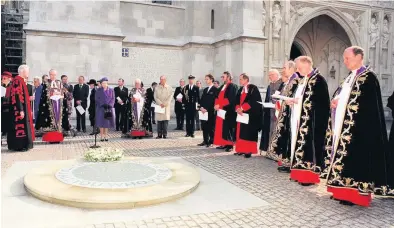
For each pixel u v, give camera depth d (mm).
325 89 5957
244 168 7090
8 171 6422
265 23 17375
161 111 11102
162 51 17453
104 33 15359
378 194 4828
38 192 4828
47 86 9875
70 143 9969
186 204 4754
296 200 5098
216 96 9328
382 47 20891
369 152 4777
